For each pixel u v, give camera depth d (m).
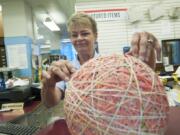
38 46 4.98
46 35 8.55
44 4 4.89
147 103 0.41
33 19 5.34
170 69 2.34
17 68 4.11
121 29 2.71
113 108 0.40
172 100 1.10
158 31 2.69
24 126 0.92
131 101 0.40
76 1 2.69
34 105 1.68
